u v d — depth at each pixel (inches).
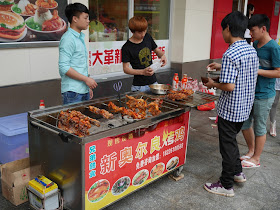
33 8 146.6
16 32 142.8
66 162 92.7
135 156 105.5
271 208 115.6
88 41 180.2
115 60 217.5
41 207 96.6
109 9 205.5
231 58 103.0
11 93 146.6
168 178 134.7
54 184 97.2
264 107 134.4
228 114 111.1
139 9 226.7
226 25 106.9
